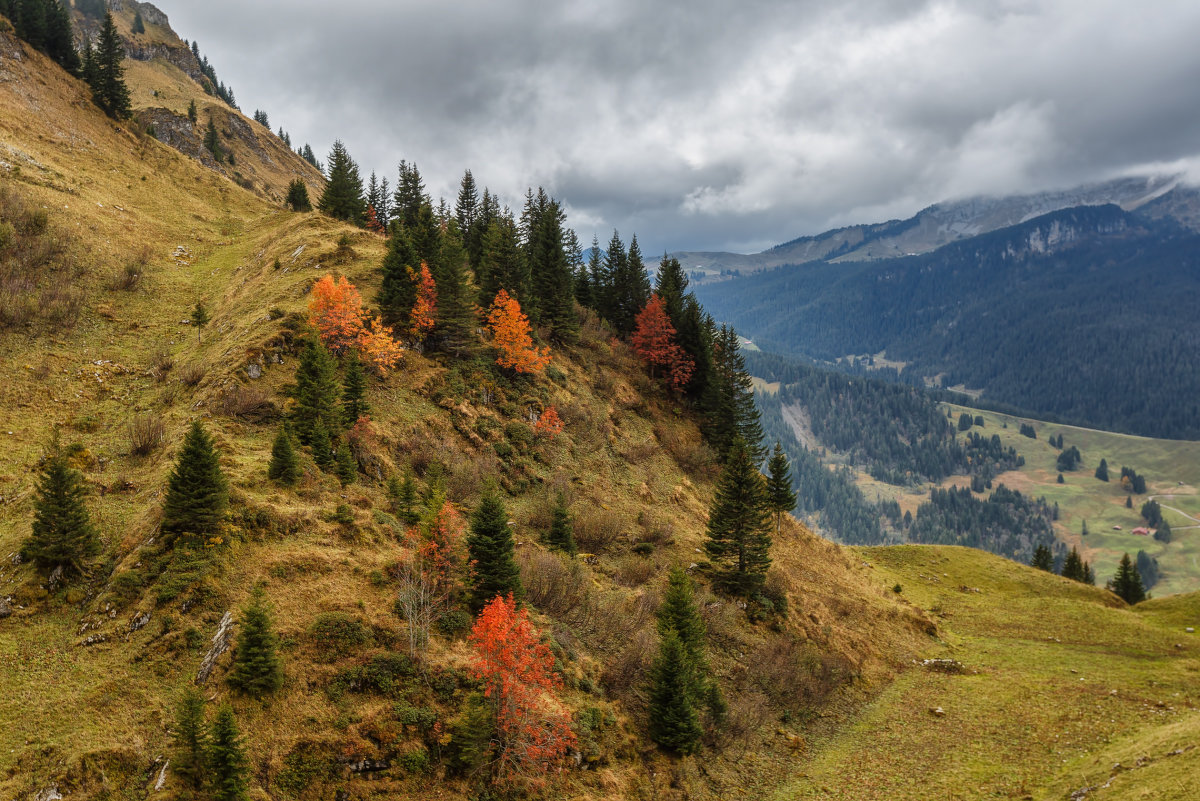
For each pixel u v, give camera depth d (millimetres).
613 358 100812
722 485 62500
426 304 75188
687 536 69438
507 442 72688
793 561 73812
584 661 43844
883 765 43344
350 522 44781
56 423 55719
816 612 62906
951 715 49969
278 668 32719
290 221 106000
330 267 83188
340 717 32812
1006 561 96875
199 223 110938
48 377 61156
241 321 70875
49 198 87438
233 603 36219
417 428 66000
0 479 47375
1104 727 44750
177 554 37625
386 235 118688
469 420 71750
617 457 81000
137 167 115062
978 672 58625
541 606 48531
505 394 78688
